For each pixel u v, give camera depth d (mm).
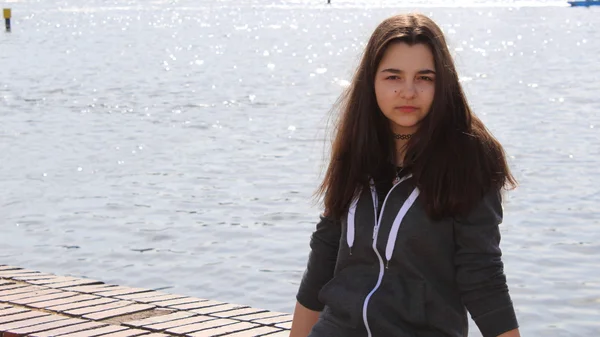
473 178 3447
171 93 30422
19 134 21594
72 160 18016
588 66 38719
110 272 10688
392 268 3537
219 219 13148
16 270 7809
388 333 3469
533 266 10805
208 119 24016
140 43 54688
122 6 106188
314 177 16062
